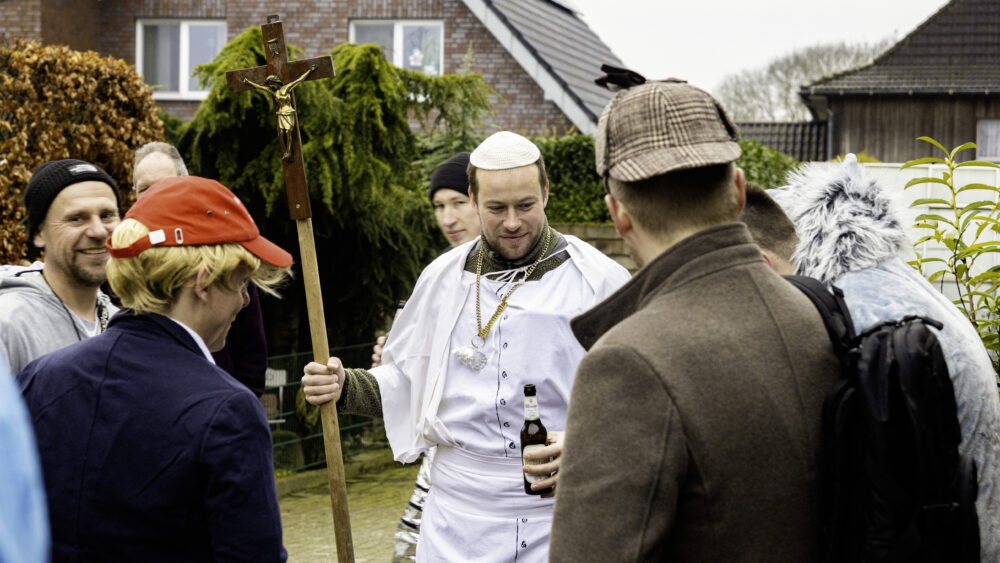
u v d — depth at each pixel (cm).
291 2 1592
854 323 211
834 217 222
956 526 171
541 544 303
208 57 1617
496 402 307
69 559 198
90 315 314
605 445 168
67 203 300
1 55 661
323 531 672
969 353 209
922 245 496
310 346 863
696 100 185
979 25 2383
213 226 213
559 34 1661
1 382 104
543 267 318
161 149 414
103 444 200
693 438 166
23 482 103
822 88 2298
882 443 169
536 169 314
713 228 182
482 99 887
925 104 2286
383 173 782
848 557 174
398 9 1556
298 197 327
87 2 1588
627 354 170
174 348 209
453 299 322
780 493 171
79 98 680
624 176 183
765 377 172
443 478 318
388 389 334
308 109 749
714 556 169
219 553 198
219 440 199
